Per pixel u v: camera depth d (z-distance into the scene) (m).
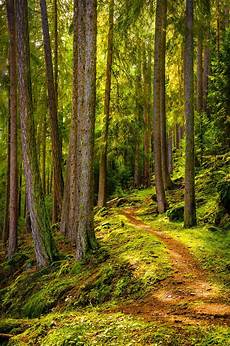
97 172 38.00
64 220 20.08
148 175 34.00
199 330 6.57
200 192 20.03
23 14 14.23
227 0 25.06
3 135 26.52
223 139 19.95
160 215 19.70
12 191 19.42
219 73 19.62
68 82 24.91
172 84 25.02
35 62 21.67
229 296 8.38
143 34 21.59
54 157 21.39
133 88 23.47
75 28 17.94
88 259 13.34
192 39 15.59
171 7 19.66
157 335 6.51
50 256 14.95
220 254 11.88
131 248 13.28
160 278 10.13
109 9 21.59
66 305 10.92
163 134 24.03
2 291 14.54
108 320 7.82
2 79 21.52
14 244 19.34
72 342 7.11
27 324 9.14
